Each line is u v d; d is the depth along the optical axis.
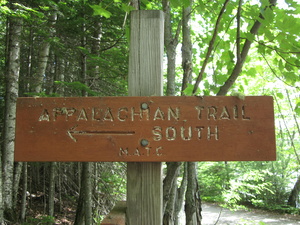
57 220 7.44
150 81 1.48
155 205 1.40
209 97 1.37
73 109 1.39
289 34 1.66
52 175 7.29
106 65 5.43
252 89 8.61
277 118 10.42
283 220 10.91
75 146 1.37
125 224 1.40
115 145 1.36
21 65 8.41
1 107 7.41
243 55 1.90
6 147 6.10
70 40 5.75
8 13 4.54
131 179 1.42
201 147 1.34
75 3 5.18
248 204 13.02
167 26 3.04
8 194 6.11
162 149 1.35
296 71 2.08
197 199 2.56
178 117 1.36
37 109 1.40
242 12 2.14
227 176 8.37
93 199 6.77
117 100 1.38
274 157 1.31
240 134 1.34
